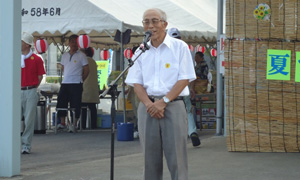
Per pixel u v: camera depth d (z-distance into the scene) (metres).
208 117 15.12
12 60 7.12
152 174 5.25
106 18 12.22
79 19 12.44
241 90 9.03
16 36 7.18
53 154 9.78
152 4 14.86
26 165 8.41
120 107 15.55
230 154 8.90
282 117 8.95
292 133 8.92
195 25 15.34
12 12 7.12
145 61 5.13
